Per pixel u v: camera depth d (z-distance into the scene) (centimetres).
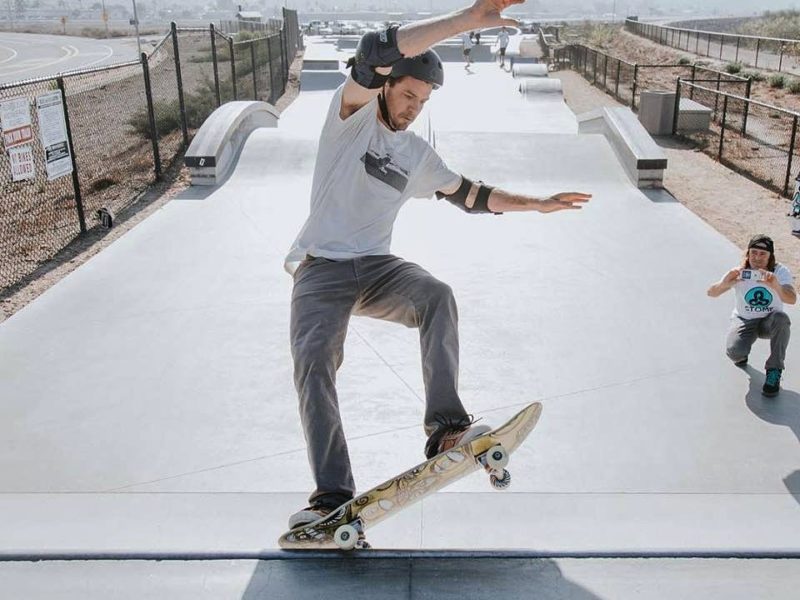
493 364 532
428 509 324
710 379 510
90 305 644
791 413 467
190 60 3481
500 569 266
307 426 267
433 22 252
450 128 1709
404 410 474
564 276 703
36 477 405
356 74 263
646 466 412
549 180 1065
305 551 276
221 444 438
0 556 278
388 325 593
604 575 265
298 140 1191
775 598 253
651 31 4641
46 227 973
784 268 502
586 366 530
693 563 273
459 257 752
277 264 740
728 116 1942
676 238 820
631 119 1176
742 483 397
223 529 308
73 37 8131
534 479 400
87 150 1505
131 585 261
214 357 547
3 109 753
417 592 254
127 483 400
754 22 6831
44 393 498
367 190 290
